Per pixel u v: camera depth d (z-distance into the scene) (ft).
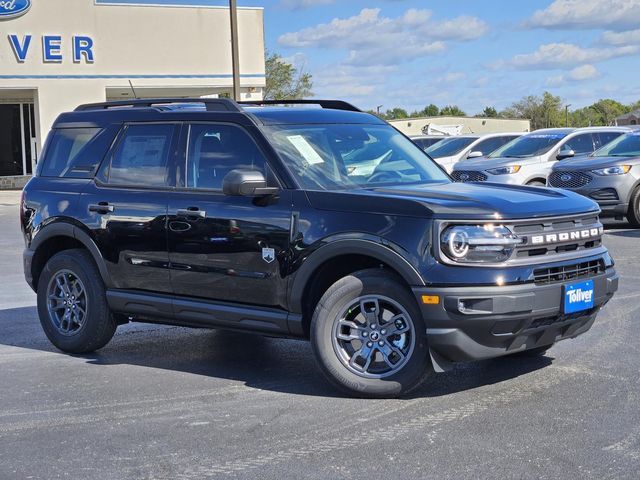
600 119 406.00
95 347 23.73
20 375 21.66
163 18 108.17
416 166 21.97
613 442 15.70
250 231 19.99
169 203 21.54
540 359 21.88
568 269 18.57
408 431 16.60
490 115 358.64
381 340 18.67
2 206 85.05
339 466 14.89
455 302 17.47
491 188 20.49
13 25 102.89
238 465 15.08
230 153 20.99
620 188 50.67
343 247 18.58
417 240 17.88
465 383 19.88
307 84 227.20
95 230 22.91
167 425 17.42
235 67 83.71
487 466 14.69
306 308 19.57
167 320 22.16
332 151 21.01
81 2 104.99
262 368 21.98
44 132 105.19
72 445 16.35
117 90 113.80
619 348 22.85
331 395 19.26
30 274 24.89
